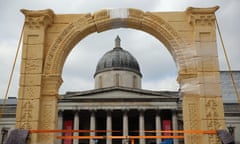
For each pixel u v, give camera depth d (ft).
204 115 46.44
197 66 48.52
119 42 236.22
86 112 193.16
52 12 51.11
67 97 187.52
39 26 49.98
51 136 47.03
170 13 51.67
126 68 219.00
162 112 193.16
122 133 195.62
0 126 182.60
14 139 44.32
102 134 201.67
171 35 50.57
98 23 51.44
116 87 189.88
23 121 46.57
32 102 47.34
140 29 53.21
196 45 49.11
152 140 200.34
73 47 52.65
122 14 51.57
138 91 189.06
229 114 181.16
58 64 49.67
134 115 201.87
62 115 186.19
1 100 195.93
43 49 49.49
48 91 48.60
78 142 191.52
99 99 187.32
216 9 50.11
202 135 46.52
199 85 47.73
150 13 51.62
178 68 49.75
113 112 193.98
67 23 51.55
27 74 48.44
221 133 44.73
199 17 50.06
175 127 182.09
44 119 47.75
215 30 49.75
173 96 187.01
